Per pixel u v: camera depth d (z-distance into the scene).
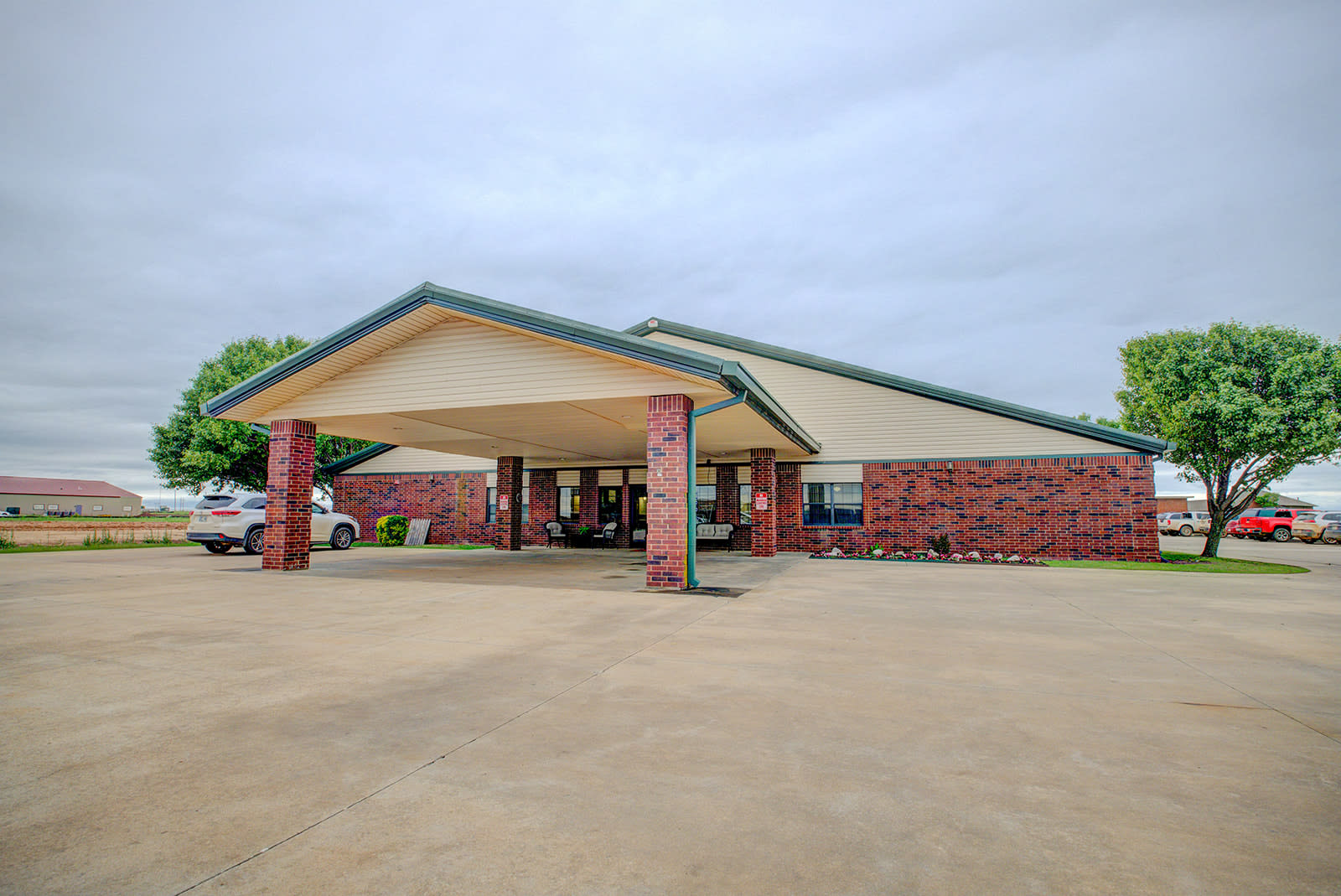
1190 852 2.46
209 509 16.78
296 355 12.05
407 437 16.81
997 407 17.97
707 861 2.40
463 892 2.20
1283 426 16.45
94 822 2.66
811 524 19.31
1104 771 3.22
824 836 2.58
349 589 9.91
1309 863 2.38
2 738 3.59
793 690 4.58
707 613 7.86
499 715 4.02
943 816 2.74
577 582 11.10
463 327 11.85
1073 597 9.41
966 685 4.72
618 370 10.77
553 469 23.98
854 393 19.34
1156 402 18.14
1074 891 2.21
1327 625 7.15
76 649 5.76
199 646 5.89
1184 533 37.41
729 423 13.95
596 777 3.13
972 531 18.00
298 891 2.20
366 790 2.98
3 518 74.75
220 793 2.94
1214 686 4.73
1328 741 3.64
